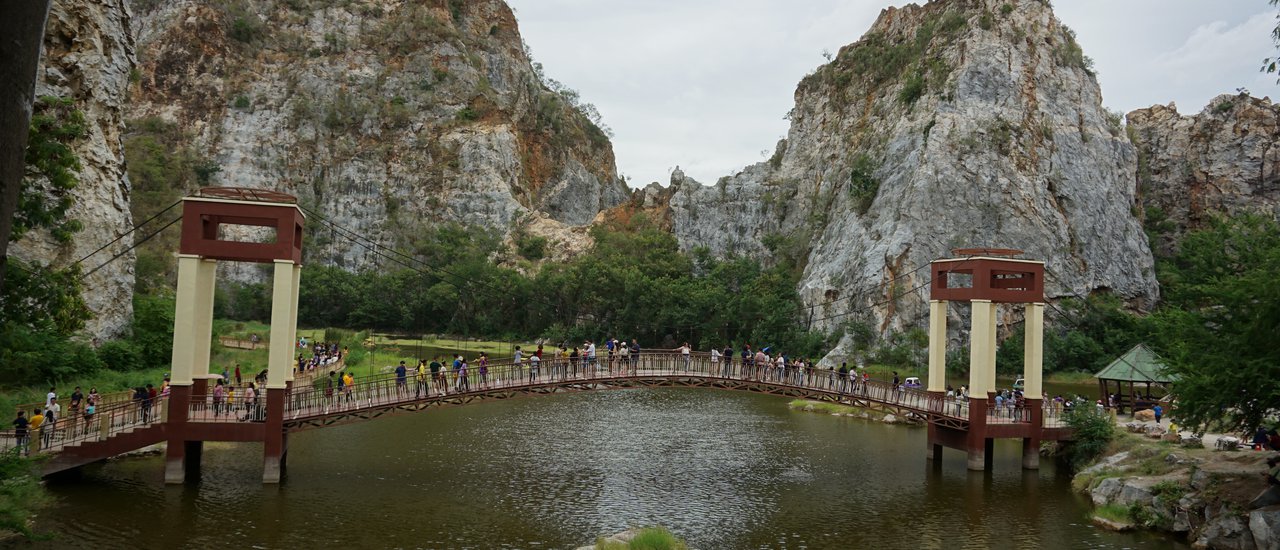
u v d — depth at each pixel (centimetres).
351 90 15888
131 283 5706
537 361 3950
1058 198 9369
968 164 9444
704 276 11762
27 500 2666
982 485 3569
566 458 4047
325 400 3481
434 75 16388
